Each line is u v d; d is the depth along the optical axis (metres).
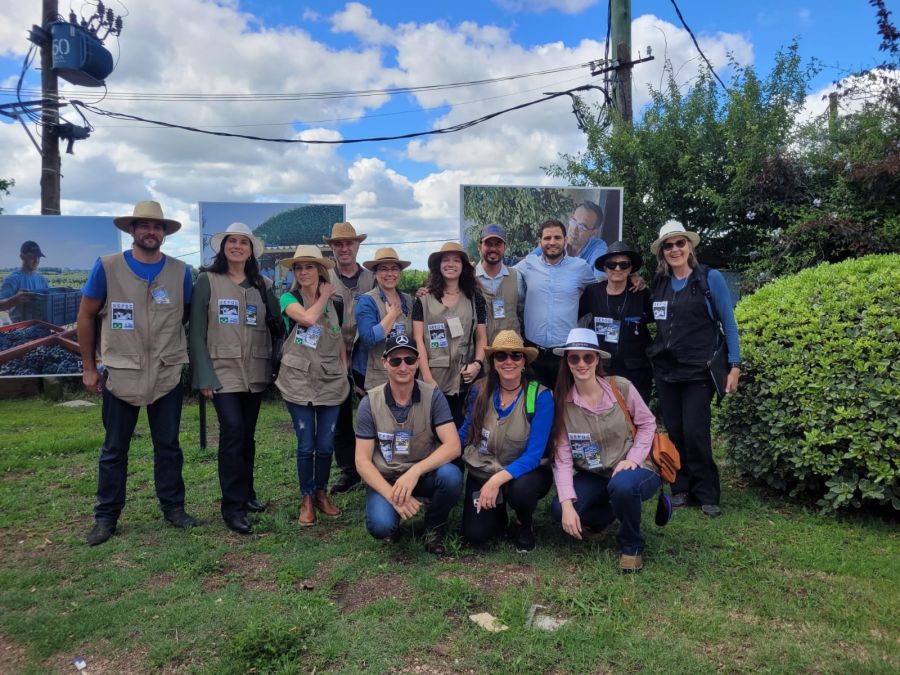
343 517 4.62
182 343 4.40
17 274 10.37
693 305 4.55
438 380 4.67
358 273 5.63
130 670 2.76
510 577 3.59
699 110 9.19
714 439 6.32
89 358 4.29
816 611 3.13
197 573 3.67
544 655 2.76
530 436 3.89
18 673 2.75
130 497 5.11
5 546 4.13
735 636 2.92
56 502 5.00
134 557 3.91
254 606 3.22
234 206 9.59
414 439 3.99
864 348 4.25
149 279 4.23
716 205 8.74
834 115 8.95
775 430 4.55
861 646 2.84
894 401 4.09
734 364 4.49
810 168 8.48
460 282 4.71
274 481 5.53
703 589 3.39
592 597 3.28
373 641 2.89
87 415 9.09
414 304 4.72
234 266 4.48
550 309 5.09
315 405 4.43
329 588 3.43
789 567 3.65
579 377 3.77
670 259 4.61
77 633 3.03
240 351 4.38
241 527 4.28
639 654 2.76
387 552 3.94
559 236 5.11
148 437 7.23
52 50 11.46
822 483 4.67
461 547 3.98
